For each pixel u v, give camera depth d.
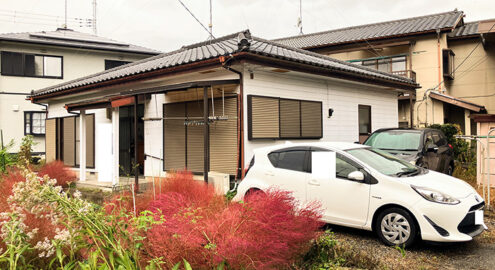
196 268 3.00
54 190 2.83
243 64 7.71
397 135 9.04
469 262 4.42
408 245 4.82
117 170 8.83
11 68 19.08
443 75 19.52
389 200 4.96
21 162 10.23
